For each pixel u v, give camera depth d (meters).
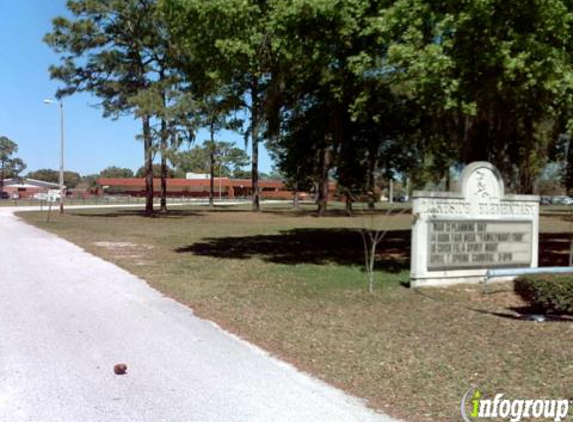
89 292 10.02
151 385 5.23
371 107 14.80
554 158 23.03
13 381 5.28
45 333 7.04
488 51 10.65
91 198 92.69
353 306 9.01
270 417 4.50
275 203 84.88
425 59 10.51
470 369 5.72
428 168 21.67
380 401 4.87
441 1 11.02
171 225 31.30
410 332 7.27
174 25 15.02
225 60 13.75
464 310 8.66
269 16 12.70
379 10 11.79
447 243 11.01
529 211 11.84
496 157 15.64
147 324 7.62
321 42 12.50
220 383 5.31
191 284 11.11
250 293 10.13
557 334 7.09
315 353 6.33
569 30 10.84
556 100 10.93
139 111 34.19
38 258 15.12
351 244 20.17
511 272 9.57
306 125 19.38
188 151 36.19
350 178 19.98
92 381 5.31
